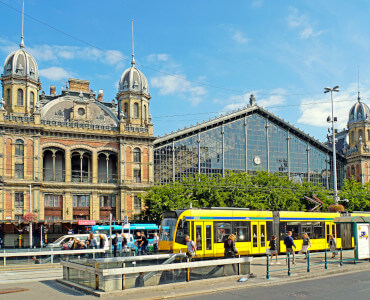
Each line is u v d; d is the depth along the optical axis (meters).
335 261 27.94
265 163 80.69
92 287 19.42
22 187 60.59
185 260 22.17
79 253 32.97
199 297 18.73
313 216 41.66
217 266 22.41
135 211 67.38
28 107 64.12
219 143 77.12
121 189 66.50
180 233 33.25
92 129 66.31
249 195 61.16
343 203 71.88
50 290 19.88
